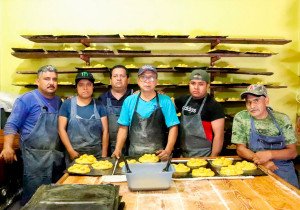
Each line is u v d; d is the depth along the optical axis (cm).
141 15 609
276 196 248
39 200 201
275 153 352
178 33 614
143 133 396
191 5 612
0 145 467
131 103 401
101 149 449
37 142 436
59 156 448
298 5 620
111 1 606
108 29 609
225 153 569
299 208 226
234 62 621
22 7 604
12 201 505
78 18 607
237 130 382
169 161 267
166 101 397
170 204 234
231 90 619
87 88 428
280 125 372
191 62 615
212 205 232
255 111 358
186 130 434
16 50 558
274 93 628
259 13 619
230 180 287
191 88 429
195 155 431
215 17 615
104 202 197
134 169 275
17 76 613
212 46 596
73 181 284
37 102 439
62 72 581
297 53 623
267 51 602
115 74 483
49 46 611
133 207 229
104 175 301
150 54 578
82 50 562
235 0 615
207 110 429
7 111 539
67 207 191
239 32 620
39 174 437
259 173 304
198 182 281
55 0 604
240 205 231
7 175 489
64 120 432
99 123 442
